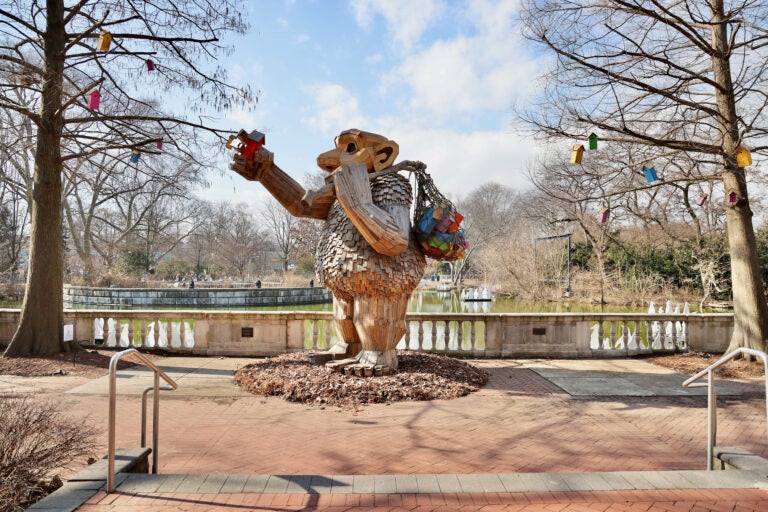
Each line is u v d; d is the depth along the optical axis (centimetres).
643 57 941
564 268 3775
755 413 665
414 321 1130
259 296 3547
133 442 512
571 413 654
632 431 575
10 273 3766
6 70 1035
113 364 352
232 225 6481
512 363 1054
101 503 331
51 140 1058
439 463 464
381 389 718
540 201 3067
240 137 698
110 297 3350
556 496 354
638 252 3366
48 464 372
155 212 4794
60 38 1059
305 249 5569
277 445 511
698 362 1034
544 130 1012
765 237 2942
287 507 332
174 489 354
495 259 4294
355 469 447
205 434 547
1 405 417
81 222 4628
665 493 359
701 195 1071
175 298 3300
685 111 1025
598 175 1121
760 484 369
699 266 2756
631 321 1165
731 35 927
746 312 1038
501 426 589
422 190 815
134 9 1098
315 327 1134
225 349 1118
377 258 745
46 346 1011
